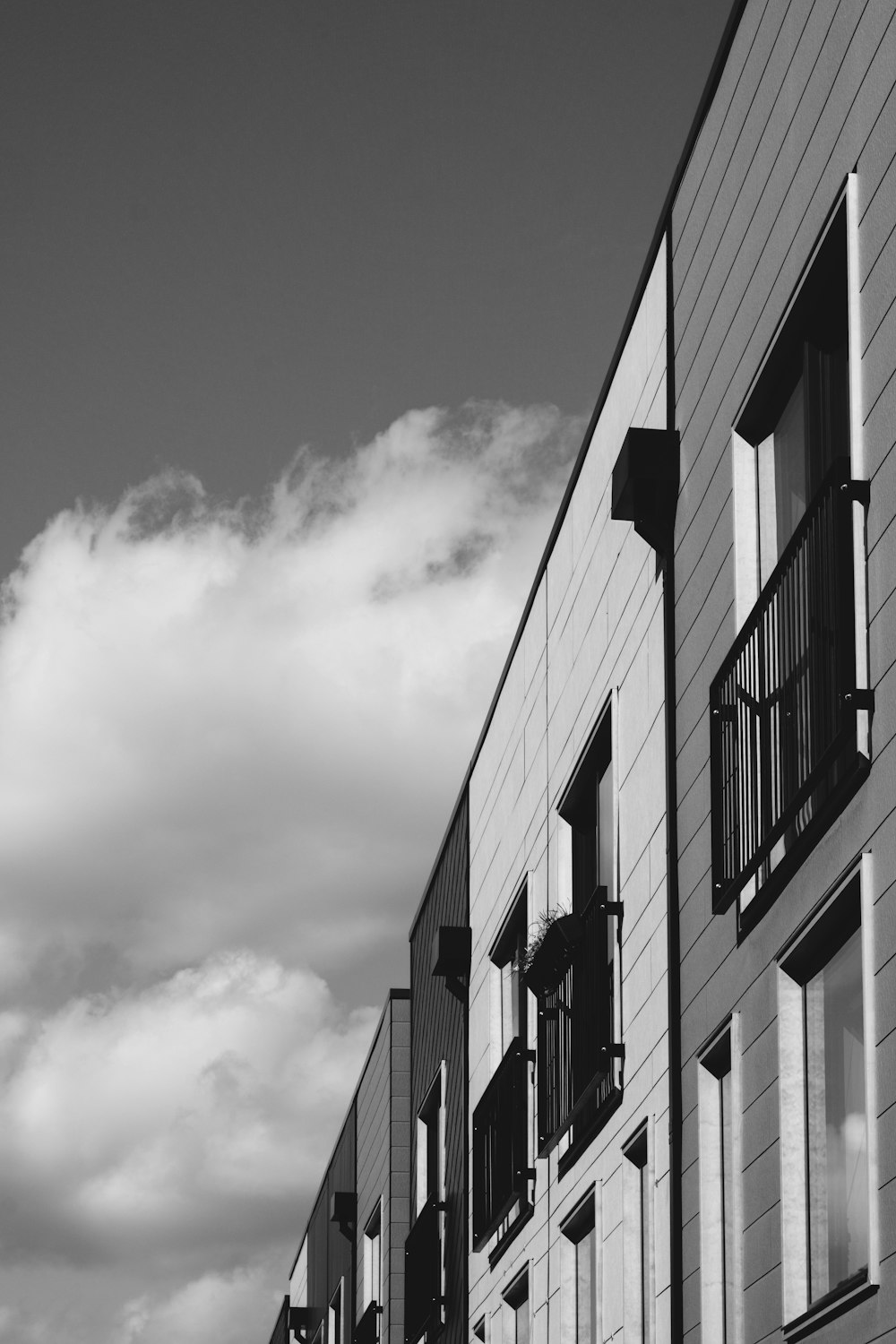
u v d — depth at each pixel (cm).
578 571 1523
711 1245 1047
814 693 839
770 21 1031
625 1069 1264
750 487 1059
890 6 840
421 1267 2084
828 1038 891
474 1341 1836
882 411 808
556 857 1549
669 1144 1123
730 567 1064
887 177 824
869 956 784
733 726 998
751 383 1035
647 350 1308
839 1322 813
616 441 1395
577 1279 1421
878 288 823
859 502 817
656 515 1216
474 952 1952
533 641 1711
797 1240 892
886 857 777
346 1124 3067
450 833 2177
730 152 1105
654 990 1199
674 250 1238
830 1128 881
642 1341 1213
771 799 917
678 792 1164
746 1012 986
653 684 1252
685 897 1132
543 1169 1541
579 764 1475
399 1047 2552
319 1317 3309
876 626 798
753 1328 945
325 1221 3297
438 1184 2169
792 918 909
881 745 788
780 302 982
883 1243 762
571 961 1385
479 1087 1866
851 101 884
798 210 959
